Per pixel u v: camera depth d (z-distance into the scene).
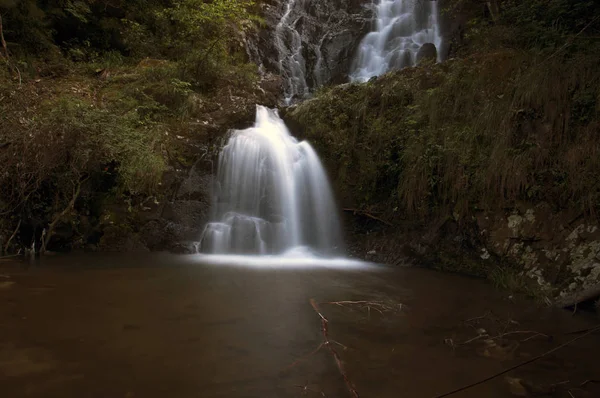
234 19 11.86
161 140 7.70
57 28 10.56
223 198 7.50
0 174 6.03
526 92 5.63
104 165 7.02
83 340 2.80
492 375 2.47
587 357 2.79
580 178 4.69
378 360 2.66
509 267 5.16
